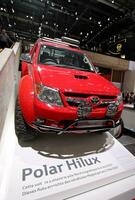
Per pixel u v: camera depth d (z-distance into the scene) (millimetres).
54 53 2971
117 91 2326
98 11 11758
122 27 13344
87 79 2418
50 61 2754
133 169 2219
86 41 19391
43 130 1875
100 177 1945
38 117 1836
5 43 8344
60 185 1714
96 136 2766
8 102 2637
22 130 2090
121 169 2160
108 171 2066
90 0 10453
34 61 2588
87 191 1771
